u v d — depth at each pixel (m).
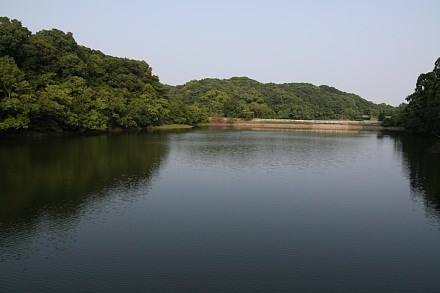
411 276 16.08
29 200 25.72
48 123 64.19
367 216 24.16
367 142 72.50
